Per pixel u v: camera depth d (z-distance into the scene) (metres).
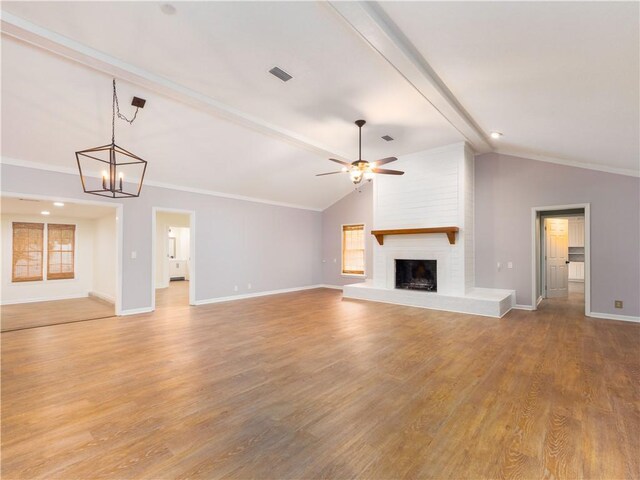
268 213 8.25
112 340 4.20
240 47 3.04
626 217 5.20
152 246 6.11
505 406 2.46
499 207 6.34
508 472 1.75
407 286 6.88
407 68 3.16
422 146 6.14
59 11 2.59
